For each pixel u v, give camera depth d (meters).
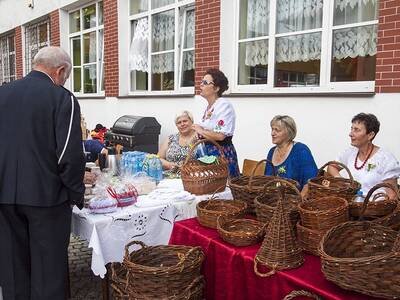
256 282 1.93
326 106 4.32
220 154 3.08
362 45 4.19
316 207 2.03
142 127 6.18
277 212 1.87
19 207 2.32
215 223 2.32
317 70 4.59
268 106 4.88
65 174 2.32
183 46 6.28
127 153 3.43
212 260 2.19
